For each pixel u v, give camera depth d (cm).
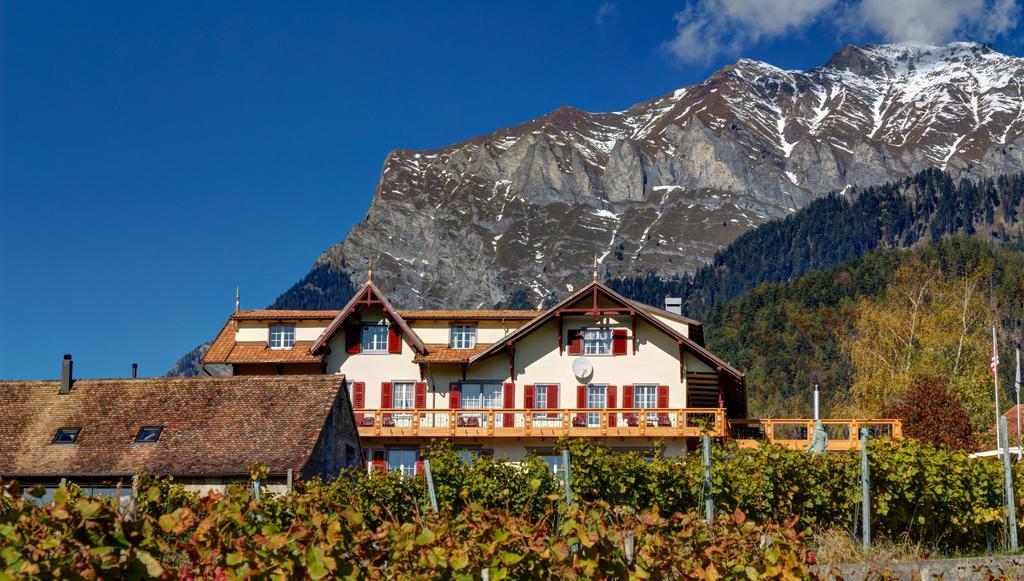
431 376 5681
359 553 1473
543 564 1490
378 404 5666
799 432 5666
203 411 4534
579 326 5628
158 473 4197
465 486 3150
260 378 4681
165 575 1246
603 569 1505
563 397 5584
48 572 1113
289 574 1345
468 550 1470
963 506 3047
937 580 2177
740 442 5212
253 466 3077
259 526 1612
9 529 1133
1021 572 2417
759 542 1791
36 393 4681
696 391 5766
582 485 3009
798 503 2936
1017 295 19150
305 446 4303
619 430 5312
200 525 1402
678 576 1638
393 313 5678
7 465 4294
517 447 5419
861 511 2948
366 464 5053
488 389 5638
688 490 2917
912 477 2964
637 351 5581
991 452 4706
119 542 1202
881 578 2177
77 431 4472
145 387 4684
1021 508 3194
